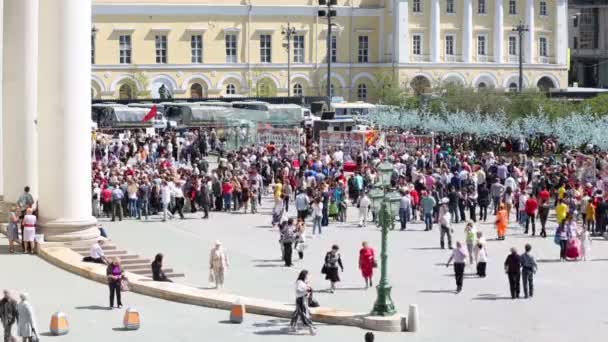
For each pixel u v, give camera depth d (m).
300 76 182.62
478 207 84.50
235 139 121.06
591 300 50.53
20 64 60.12
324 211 74.94
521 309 48.28
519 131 121.00
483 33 189.75
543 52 194.38
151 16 175.12
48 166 54.88
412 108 141.88
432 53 186.50
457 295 51.22
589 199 72.19
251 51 180.25
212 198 82.81
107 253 55.25
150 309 45.12
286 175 84.06
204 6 177.38
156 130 133.38
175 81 176.62
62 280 49.88
